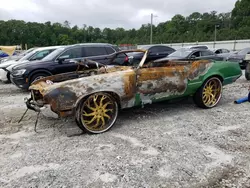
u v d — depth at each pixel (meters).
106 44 8.66
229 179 2.56
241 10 64.75
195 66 4.81
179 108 5.31
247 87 7.65
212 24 67.62
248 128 4.02
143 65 4.53
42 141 3.63
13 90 8.20
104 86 3.78
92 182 2.53
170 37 68.00
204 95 5.09
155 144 3.43
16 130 4.14
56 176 2.65
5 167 2.87
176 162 2.92
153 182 2.52
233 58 12.65
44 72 7.49
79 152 3.22
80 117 3.70
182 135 3.76
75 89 3.59
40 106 3.71
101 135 3.82
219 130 3.95
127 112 5.03
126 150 3.26
